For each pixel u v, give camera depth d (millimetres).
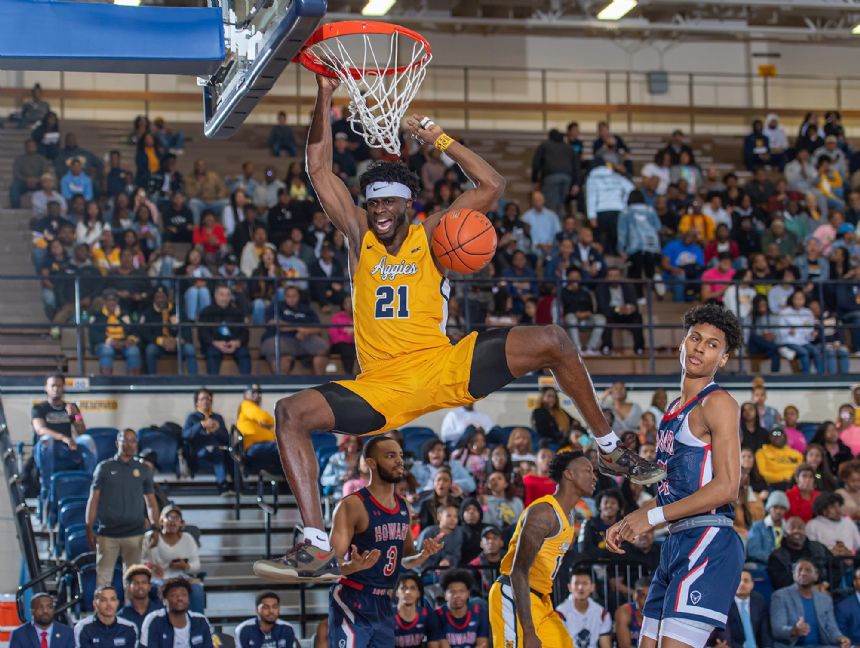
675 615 5191
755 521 12109
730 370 17688
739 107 24766
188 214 17766
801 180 21812
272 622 9852
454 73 23859
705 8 22656
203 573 11344
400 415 4980
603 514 10797
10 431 14367
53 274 15406
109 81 21922
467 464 12797
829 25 23797
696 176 21156
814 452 13438
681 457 5270
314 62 5457
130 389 14734
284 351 15562
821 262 18812
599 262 17703
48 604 9391
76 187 17609
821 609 10656
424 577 10820
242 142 21734
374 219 5027
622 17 22797
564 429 14594
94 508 10938
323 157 5363
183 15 5641
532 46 24172
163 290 15406
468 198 5145
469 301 16547
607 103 24391
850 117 25203
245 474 13594
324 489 12539
